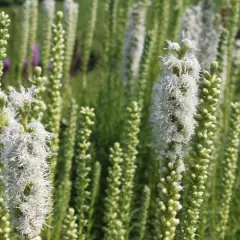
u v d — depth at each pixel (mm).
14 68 1478
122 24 1428
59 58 945
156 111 710
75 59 1476
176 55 703
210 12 1251
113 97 1364
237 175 1090
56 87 945
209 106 747
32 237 677
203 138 754
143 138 1227
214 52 1216
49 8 1361
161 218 736
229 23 1227
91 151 1177
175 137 709
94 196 973
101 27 1608
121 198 946
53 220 944
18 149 637
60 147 1173
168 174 729
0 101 665
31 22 1452
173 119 706
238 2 1221
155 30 1355
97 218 1113
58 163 1146
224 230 1004
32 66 1480
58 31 949
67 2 1324
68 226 800
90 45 1421
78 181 927
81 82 1532
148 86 1322
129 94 1314
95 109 1322
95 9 1417
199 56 1217
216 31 1235
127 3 1416
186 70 694
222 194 1000
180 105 696
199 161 768
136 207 1137
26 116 667
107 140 1272
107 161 1217
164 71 706
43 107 728
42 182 656
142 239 1027
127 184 943
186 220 814
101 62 1438
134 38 1326
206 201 992
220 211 1003
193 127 712
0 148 661
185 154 730
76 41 1473
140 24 1324
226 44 1182
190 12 1241
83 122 919
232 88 1301
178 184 732
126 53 1336
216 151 1065
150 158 1175
